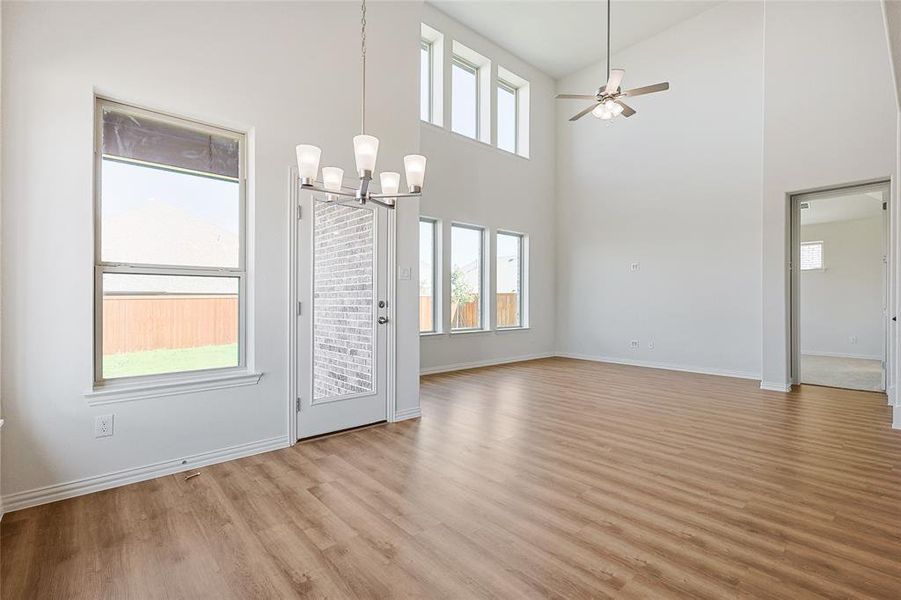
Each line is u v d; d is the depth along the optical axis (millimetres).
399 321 3848
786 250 4922
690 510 2205
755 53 5746
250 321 3006
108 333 2527
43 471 2264
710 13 6133
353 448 3123
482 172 6820
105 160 2521
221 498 2342
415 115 3941
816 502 2283
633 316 7016
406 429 3580
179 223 2770
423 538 1955
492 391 5027
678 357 6488
